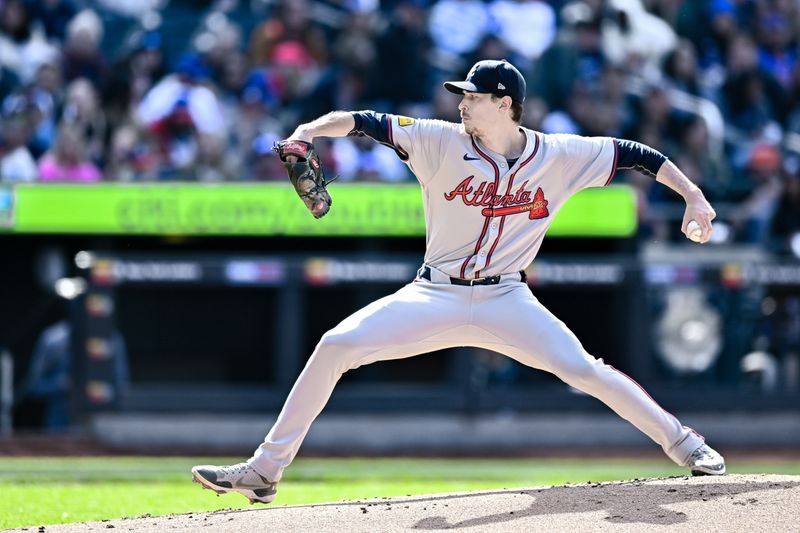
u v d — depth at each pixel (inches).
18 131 1785.2
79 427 1658.5
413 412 1658.5
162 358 1673.2
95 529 687.1
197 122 1801.2
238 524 673.6
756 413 1699.1
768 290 1728.6
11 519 916.6
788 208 1834.4
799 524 625.6
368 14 1934.1
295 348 1642.5
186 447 1630.2
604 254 1857.8
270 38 1929.1
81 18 1932.8
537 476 1365.7
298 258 1644.9
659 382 1689.2
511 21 1963.6
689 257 1787.6
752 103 2011.6
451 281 739.4
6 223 1648.6
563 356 733.3
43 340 1718.8
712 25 2038.6
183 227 1659.7
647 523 635.5
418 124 725.9
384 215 1660.9
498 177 721.6
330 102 1898.4
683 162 1905.8
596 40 1950.1
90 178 1791.3
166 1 2025.1
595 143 747.4
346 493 1131.3
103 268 1622.8
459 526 644.1
